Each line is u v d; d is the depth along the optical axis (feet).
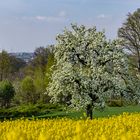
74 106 131.75
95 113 173.17
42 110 217.36
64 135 48.49
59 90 129.70
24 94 312.29
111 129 56.85
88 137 40.63
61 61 131.85
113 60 128.36
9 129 56.80
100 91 126.62
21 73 454.40
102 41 130.72
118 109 188.75
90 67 128.16
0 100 304.50
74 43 130.41
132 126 62.13
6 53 405.59
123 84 127.24
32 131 52.85
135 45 250.16
